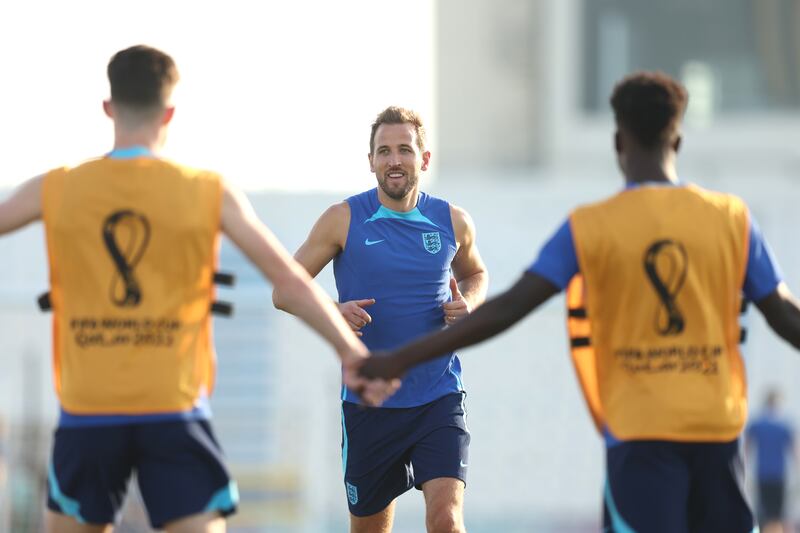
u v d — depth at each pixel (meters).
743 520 16.61
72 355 15.92
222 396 55.41
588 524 53.59
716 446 16.31
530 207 67.69
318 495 54.34
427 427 21.94
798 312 16.83
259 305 55.78
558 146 109.12
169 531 16.08
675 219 16.31
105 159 16.11
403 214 22.28
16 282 59.16
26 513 44.59
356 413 22.20
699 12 110.12
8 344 51.88
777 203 69.25
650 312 16.25
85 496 16.14
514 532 53.78
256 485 53.44
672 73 110.00
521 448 54.12
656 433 16.12
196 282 16.05
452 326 16.41
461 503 21.62
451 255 22.36
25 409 48.41
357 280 22.12
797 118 109.25
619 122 16.91
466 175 115.00
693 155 109.88
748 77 110.19
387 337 22.05
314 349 56.12
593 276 16.39
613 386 16.48
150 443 15.92
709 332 16.30
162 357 15.84
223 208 16.11
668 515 16.08
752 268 16.61
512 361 54.44
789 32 109.56
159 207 15.90
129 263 15.84
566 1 109.44
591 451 54.22
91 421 15.88
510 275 66.25
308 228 64.38
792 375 60.75
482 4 115.00
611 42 109.75
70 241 15.91
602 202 16.58
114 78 16.28
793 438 53.31
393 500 23.03
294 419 54.66
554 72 109.50
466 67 115.44
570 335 17.02
